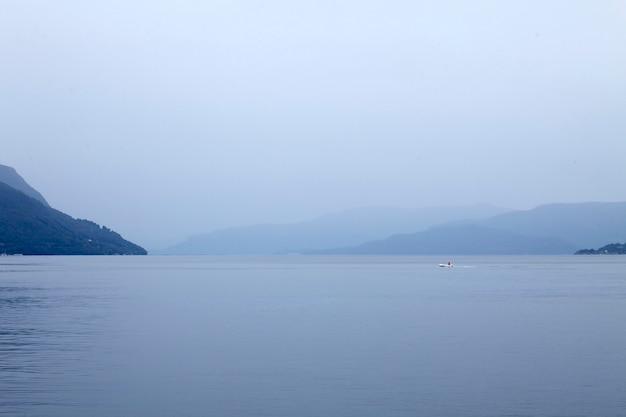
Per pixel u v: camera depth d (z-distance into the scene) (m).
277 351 33.75
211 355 32.72
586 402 24.19
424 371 29.00
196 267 180.62
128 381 27.03
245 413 22.78
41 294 72.38
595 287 86.75
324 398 24.64
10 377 27.64
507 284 94.06
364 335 39.31
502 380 27.38
